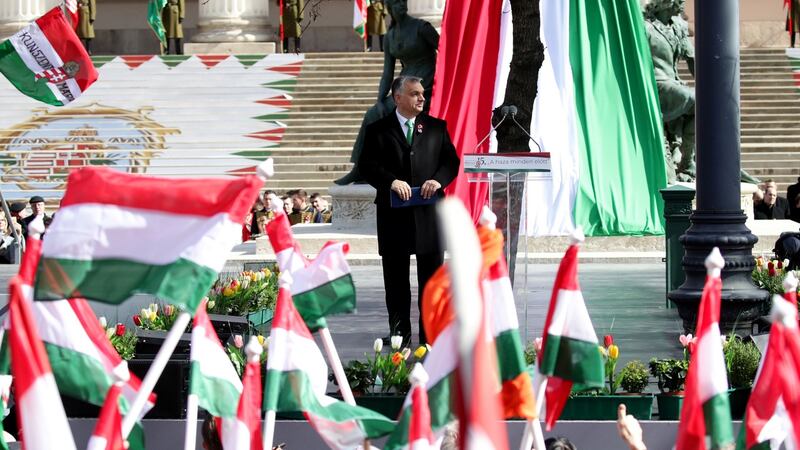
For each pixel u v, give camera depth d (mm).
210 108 89562
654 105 57812
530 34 30391
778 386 10680
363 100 90438
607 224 55375
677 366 18438
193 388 11789
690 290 25453
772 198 57562
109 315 26922
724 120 25094
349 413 12195
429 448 9602
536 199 55375
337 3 117250
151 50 119062
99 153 85500
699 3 25016
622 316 32531
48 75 35719
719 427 10430
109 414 9234
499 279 11047
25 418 9109
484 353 5234
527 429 11141
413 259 49469
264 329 28094
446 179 23719
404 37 47469
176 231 10258
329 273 13508
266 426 11859
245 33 100375
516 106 30656
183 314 10180
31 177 83562
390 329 24594
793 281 10578
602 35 58062
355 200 54688
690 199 33938
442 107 52375
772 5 110938
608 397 17844
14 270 45875
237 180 10250
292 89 91812
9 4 100750
